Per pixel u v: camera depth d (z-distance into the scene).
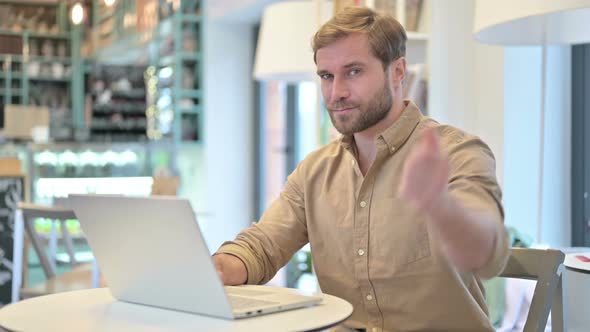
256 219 8.64
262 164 8.60
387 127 1.64
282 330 1.18
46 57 10.12
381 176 1.64
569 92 4.09
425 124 1.63
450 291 1.57
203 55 8.52
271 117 8.45
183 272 1.30
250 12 7.89
